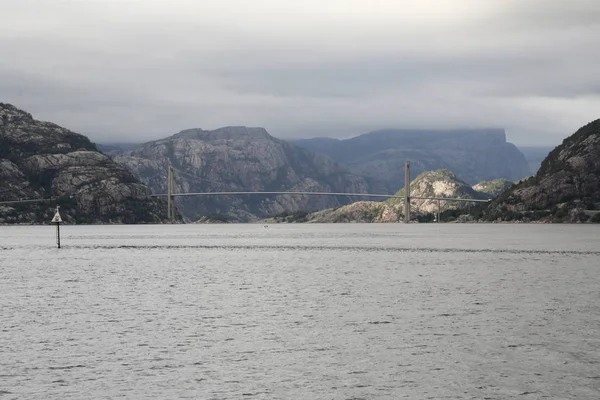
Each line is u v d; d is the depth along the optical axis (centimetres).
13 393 4425
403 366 5028
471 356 5294
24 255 17200
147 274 11788
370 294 8819
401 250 19250
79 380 4703
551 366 4997
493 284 9912
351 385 4594
